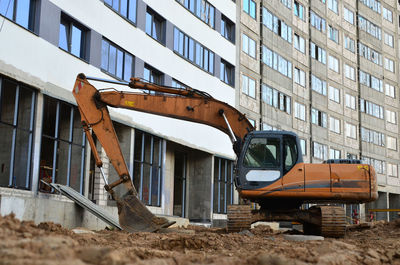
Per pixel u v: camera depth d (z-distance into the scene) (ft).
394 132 191.01
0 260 18.08
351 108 172.14
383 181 181.37
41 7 65.62
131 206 53.26
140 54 89.04
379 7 191.72
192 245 38.32
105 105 55.36
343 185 54.75
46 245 21.21
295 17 149.07
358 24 180.55
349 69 173.68
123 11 85.15
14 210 51.52
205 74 109.70
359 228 76.18
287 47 143.95
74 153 71.26
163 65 95.76
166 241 38.70
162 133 93.35
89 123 54.70
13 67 60.49
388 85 191.31
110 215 65.36
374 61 185.88
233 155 118.21
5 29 59.72
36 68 64.39
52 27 67.62
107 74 79.92
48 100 67.87
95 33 77.15
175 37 100.17
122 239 41.16
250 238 45.57
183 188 109.29
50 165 67.36
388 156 186.39
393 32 196.95
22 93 63.16
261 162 55.16
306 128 149.07
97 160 53.98
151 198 90.53
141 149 87.45
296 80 147.02
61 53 69.26
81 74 55.16
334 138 161.68
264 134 55.62
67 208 60.29
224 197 116.78
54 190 66.18
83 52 75.72
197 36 107.86
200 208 109.40
